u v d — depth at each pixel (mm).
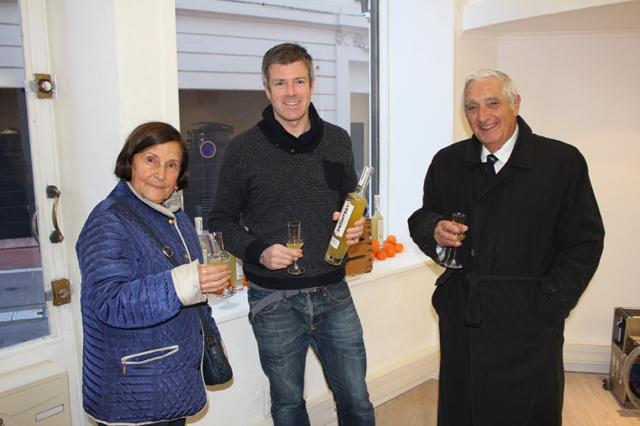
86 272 1000
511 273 1433
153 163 1098
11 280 1626
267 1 2262
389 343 2367
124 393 1054
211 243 1298
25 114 1629
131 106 1430
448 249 1513
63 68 1617
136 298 954
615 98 2400
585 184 1401
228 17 2168
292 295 1493
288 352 1505
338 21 2525
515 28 2307
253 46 2268
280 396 1514
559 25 2242
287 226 1482
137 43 1425
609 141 2436
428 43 2406
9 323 1631
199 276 994
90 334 1070
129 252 1037
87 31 1461
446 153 1668
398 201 2691
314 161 1497
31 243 1659
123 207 1086
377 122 2709
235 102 2254
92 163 1543
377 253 2473
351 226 1447
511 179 1436
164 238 1147
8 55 1565
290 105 1426
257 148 1466
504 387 1430
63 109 1654
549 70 2439
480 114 1406
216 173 2229
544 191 1405
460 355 1534
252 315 1538
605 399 2346
